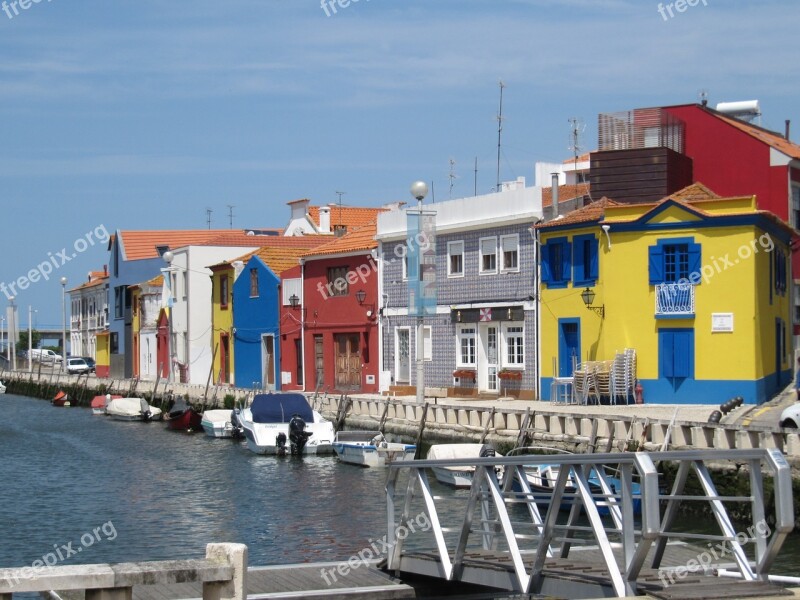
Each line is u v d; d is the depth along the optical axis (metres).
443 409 35.28
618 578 12.10
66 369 91.44
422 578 16.33
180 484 32.03
